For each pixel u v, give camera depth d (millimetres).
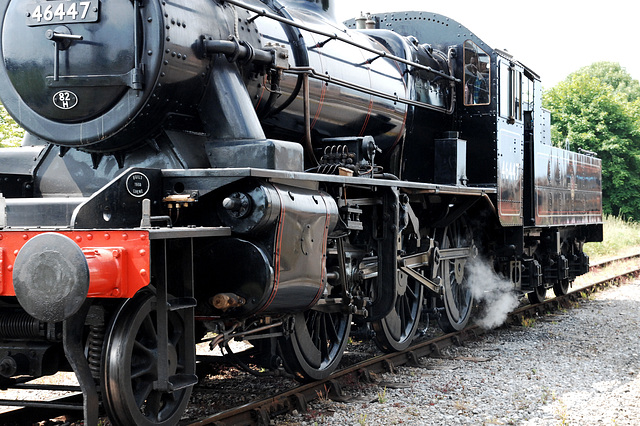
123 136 4914
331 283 6242
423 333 8555
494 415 5516
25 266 3746
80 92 4902
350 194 6617
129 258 3887
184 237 4359
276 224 4848
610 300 12734
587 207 14219
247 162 4973
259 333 5582
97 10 4855
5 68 5152
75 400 5203
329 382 6078
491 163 9266
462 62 9477
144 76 4766
